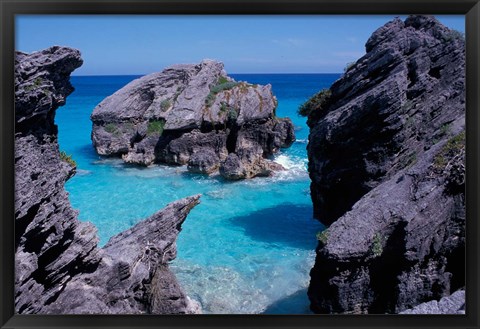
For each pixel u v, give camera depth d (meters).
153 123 39.50
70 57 9.98
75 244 10.81
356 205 14.95
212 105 37.28
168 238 14.09
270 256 20.11
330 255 13.56
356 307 13.87
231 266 19.06
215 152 36.78
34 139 9.41
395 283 13.62
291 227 23.69
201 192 29.98
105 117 41.28
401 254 13.61
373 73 19.69
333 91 21.98
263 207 27.00
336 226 14.38
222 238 22.30
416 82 18.56
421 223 13.45
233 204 27.61
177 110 37.00
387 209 13.98
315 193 23.09
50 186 9.75
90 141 46.69
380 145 18.53
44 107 9.26
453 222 13.77
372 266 13.83
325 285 14.18
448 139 14.91
